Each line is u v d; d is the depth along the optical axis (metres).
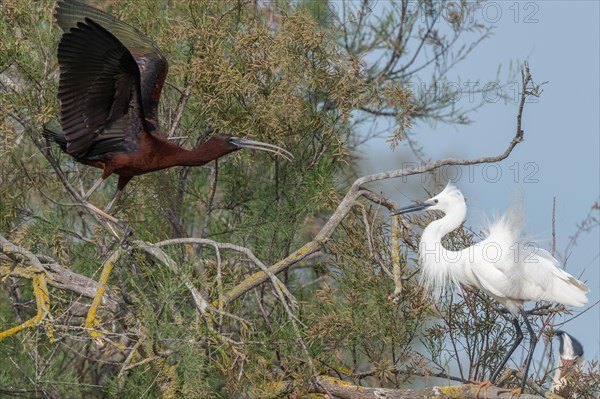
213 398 11.45
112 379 13.04
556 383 12.74
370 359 12.69
